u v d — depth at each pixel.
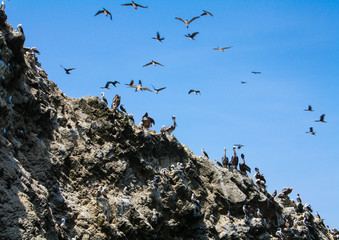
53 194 40.44
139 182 49.84
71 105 51.12
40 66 52.66
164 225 48.88
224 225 55.66
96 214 42.78
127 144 50.41
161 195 49.91
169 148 56.06
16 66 42.56
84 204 43.38
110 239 42.09
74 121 49.75
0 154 34.75
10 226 31.39
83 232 40.66
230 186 59.94
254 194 62.31
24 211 32.69
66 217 40.28
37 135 43.91
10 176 33.75
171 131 57.00
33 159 41.03
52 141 45.19
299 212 69.50
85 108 51.81
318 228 73.38
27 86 44.72
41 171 40.84
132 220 44.81
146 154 52.72
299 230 64.81
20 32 43.31
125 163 49.12
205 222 54.22
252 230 58.25
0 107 38.09
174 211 50.50
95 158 47.03
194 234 52.03
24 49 49.44
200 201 56.34
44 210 35.38
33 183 36.72
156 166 53.41
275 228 63.97
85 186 45.00
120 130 50.53
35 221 32.88
